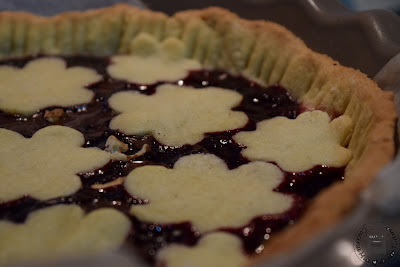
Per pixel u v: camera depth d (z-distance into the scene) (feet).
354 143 1.09
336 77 1.19
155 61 1.33
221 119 1.17
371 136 1.02
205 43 1.34
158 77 1.28
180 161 1.07
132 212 0.97
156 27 1.38
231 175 1.04
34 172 1.05
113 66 1.31
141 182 1.02
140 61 1.33
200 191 1.01
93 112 1.19
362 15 1.23
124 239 0.94
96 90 1.24
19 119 1.18
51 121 1.17
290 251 0.80
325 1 1.30
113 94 1.23
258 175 1.04
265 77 1.29
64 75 1.29
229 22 1.33
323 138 1.12
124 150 1.10
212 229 0.95
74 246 0.91
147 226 0.95
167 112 1.17
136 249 0.92
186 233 0.94
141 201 1.00
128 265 0.77
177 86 1.26
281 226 0.96
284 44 1.28
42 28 1.37
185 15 1.37
